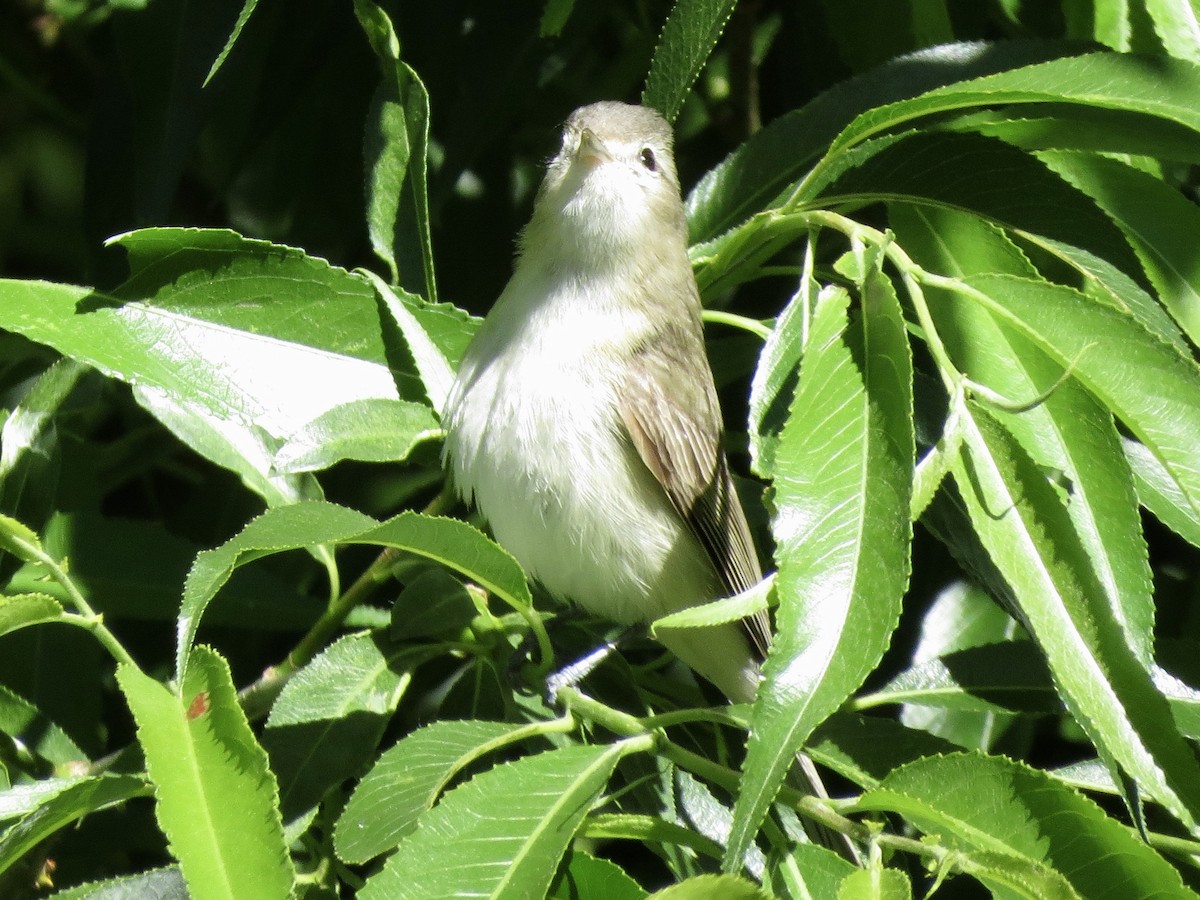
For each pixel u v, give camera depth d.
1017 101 6.53
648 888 8.15
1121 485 5.97
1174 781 5.43
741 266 7.46
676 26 7.69
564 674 7.46
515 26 8.92
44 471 7.47
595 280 7.92
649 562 7.88
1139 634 5.79
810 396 5.43
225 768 4.94
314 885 6.29
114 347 6.85
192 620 5.19
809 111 7.79
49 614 5.75
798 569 5.12
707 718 5.77
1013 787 5.11
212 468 9.51
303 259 7.11
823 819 5.21
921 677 6.77
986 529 5.54
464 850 5.10
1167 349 5.58
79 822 7.61
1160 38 7.33
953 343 6.60
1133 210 7.07
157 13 8.29
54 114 11.18
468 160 8.87
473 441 7.54
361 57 9.67
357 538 5.71
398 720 8.73
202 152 10.81
